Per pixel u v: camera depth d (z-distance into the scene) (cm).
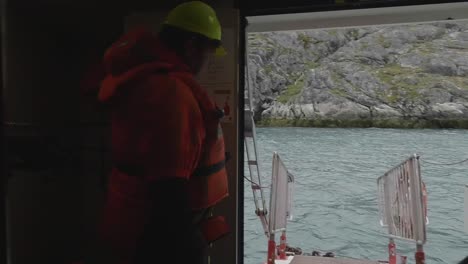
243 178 219
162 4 225
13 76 189
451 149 2006
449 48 3084
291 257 420
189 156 114
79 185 230
